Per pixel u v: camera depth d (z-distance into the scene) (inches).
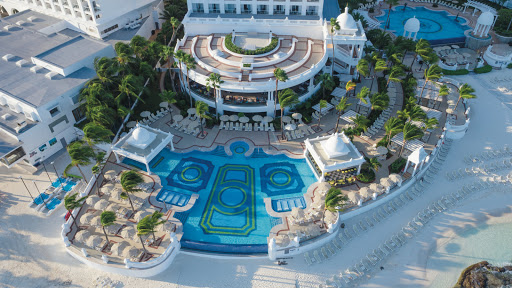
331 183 2564.0
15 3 4340.6
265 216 2383.1
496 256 2261.3
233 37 3513.8
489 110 3324.3
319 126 3031.5
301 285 2101.4
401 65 3262.8
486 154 2886.3
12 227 2411.4
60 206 2529.5
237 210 2425.0
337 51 3420.3
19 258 2247.8
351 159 2551.7
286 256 2233.0
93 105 2783.0
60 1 3831.2
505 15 4315.9
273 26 3538.4
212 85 2891.2
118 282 2130.9
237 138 2940.5
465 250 2290.8
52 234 2377.0
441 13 4825.3
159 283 2124.8
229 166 2719.0
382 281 2133.4
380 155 2775.6
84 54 3218.5
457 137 3043.8
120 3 3855.8
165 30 3880.4
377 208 2509.8
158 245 2225.6
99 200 2362.2
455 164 2832.2
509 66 3873.0
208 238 2274.9
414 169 2613.2
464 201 2578.7
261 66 3171.8
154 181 2586.1
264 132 2992.1
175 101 2974.9
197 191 2544.3
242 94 3171.8
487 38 4128.9
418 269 2194.9
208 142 2908.5
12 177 2721.5
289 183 2591.0
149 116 3093.0
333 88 3351.4
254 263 2209.6
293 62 3240.7
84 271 2187.5
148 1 4141.2
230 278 2137.1
